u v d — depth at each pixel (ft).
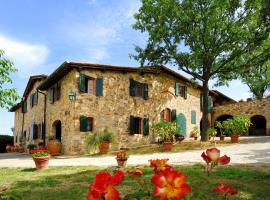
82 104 61.26
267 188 21.84
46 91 74.74
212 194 19.60
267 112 88.74
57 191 23.77
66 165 40.88
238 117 63.21
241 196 19.69
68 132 61.11
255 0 60.90
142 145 68.23
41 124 75.05
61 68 60.29
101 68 63.52
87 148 59.67
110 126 64.18
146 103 70.90
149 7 62.80
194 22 61.77
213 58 64.54
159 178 4.98
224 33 61.72
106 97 64.54
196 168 31.53
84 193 22.48
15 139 108.27
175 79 78.79
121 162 34.81
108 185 4.70
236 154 43.70
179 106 80.12
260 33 62.64
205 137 64.59
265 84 120.78
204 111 65.36
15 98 42.34
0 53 41.45
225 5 59.72
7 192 23.89
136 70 68.18
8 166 44.19
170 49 63.62
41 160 37.70
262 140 64.03
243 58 71.61
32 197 22.11
